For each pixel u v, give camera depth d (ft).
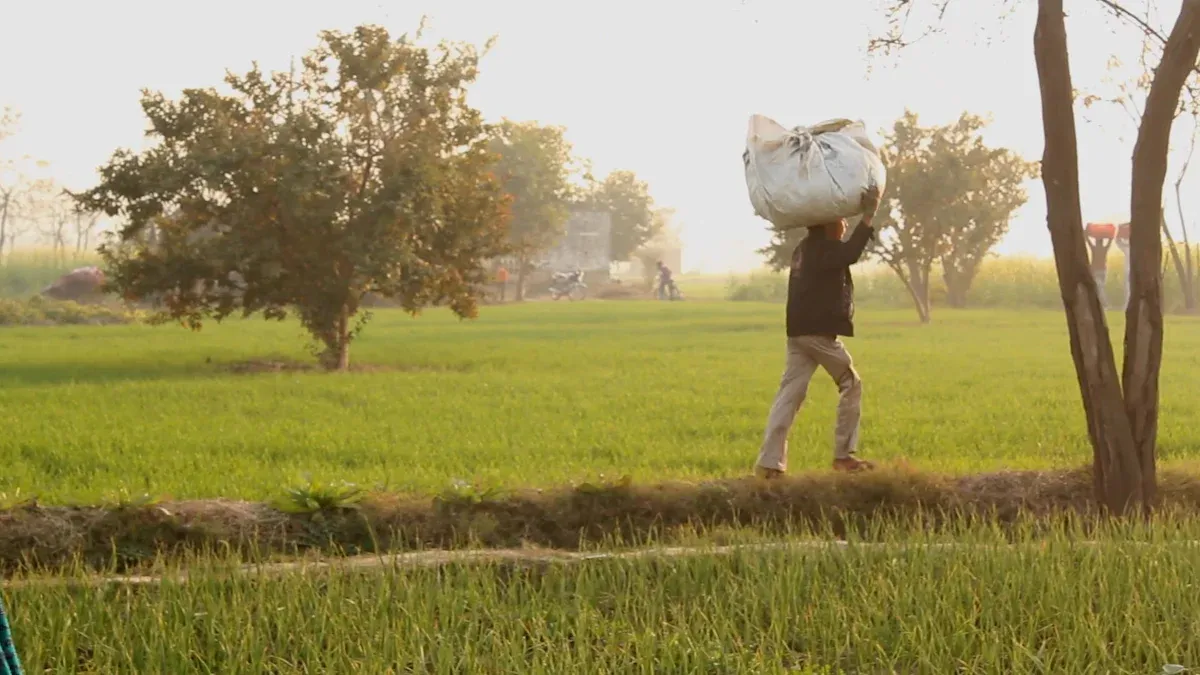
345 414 55.98
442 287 87.56
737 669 19.44
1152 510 30.81
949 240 154.20
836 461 34.63
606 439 46.98
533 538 30.12
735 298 250.98
